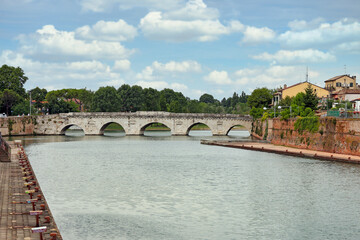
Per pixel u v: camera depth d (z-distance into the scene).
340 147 96.25
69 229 44.47
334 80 195.25
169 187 65.81
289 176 74.50
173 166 89.44
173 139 173.50
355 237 43.03
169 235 43.12
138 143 152.50
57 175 77.19
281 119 131.38
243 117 189.00
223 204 55.09
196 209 52.66
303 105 139.88
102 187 65.69
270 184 67.81
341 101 147.12
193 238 42.38
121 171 82.38
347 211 51.88
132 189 64.19
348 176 73.25
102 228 44.94
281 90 183.12
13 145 101.69
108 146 139.62
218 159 100.88
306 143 112.88
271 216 49.78
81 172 80.94
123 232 43.78
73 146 139.00
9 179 57.72
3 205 42.81
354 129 91.56
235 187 65.75
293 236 43.25
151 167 88.06
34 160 100.00
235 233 43.91
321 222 47.56
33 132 198.62
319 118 106.75
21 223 36.66
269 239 42.31
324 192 61.66
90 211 51.38
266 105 193.88
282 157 101.94
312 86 181.38
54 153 116.50
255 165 89.06
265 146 126.81
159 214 50.34
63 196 59.28
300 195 60.03
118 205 54.34
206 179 72.88
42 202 44.59
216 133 193.75
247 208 53.19
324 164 87.12
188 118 196.88
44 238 32.84
